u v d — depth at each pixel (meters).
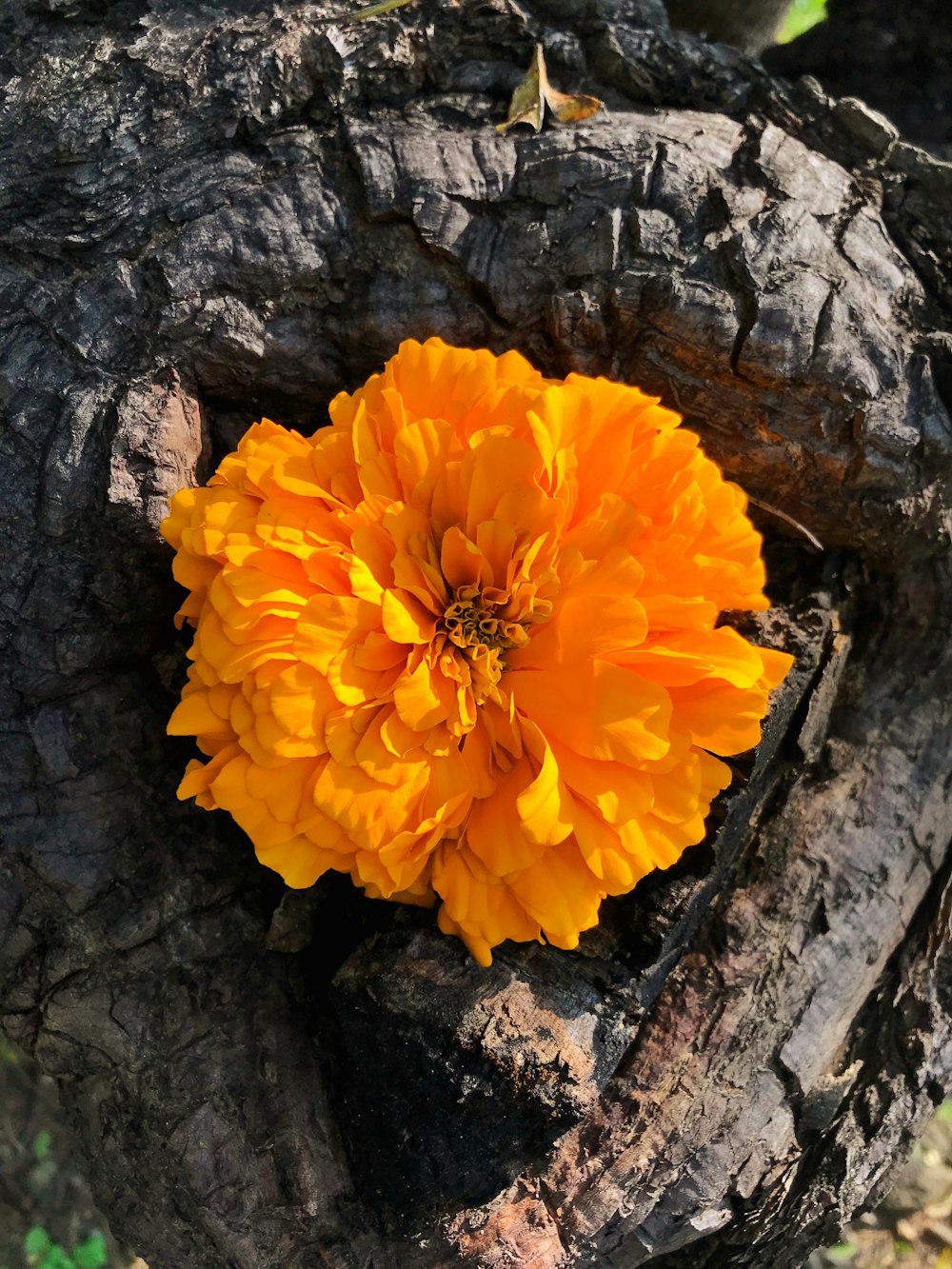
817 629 0.20
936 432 0.19
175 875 0.19
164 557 0.18
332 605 0.15
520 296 0.18
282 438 0.16
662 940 0.18
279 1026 0.19
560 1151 0.18
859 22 0.25
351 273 0.18
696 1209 0.18
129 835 0.18
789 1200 0.19
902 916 0.20
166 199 0.17
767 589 0.21
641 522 0.15
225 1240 0.18
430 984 0.17
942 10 0.25
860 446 0.19
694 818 0.16
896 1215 0.30
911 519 0.20
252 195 0.18
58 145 0.17
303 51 0.18
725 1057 0.19
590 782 0.15
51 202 0.17
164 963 0.18
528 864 0.16
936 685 0.20
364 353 0.19
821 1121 0.19
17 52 0.18
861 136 0.20
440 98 0.18
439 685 0.15
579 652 0.15
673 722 0.16
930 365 0.19
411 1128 0.17
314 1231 0.18
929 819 0.20
